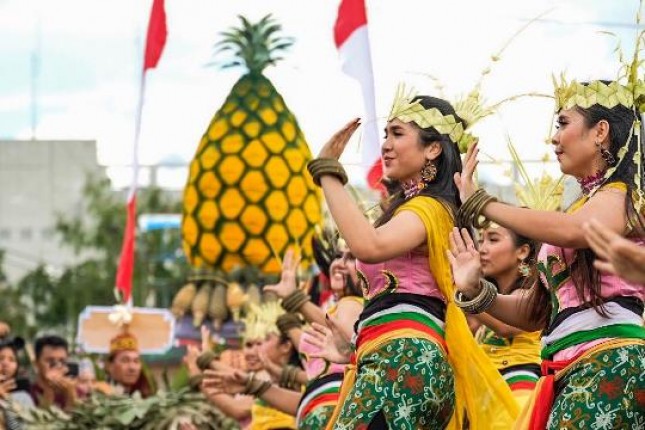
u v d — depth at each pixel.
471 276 5.91
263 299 12.90
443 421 5.99
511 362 7.19
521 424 5.64
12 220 34.66
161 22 12.84
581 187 5.73
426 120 6.10
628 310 5.44
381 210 7.11
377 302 6.02
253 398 9.64
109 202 30.75
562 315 5.55
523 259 7.06
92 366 13.48
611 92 5.59
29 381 12.35
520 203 6.97
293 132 13.41
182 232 13.66
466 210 5.71
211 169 13.30
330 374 7.74
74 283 28.52
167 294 26.88
